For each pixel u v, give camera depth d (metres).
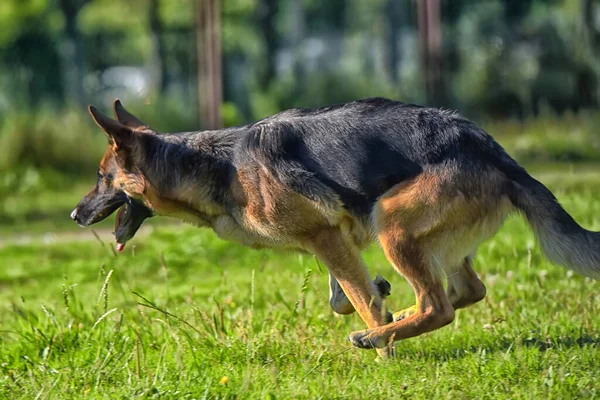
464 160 8.83
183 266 15.96
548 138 28.33
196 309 10.09
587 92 35.16
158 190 10.11
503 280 12.53
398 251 8.96
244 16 57.72
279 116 9.79
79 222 10.61
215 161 9.85
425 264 8.95
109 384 8.55
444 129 8.97
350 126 9.30
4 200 25.16
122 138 10.11
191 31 53.78
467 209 8.81
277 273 13.88
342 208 9.28
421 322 8.99
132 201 10.45
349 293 9.48
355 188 9.16
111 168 10.40
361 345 9.05
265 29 54.03
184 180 9.97
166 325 9.60
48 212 23.27
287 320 10.17
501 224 9.02
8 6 52.69
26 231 21.02
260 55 55.91
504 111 35.50
